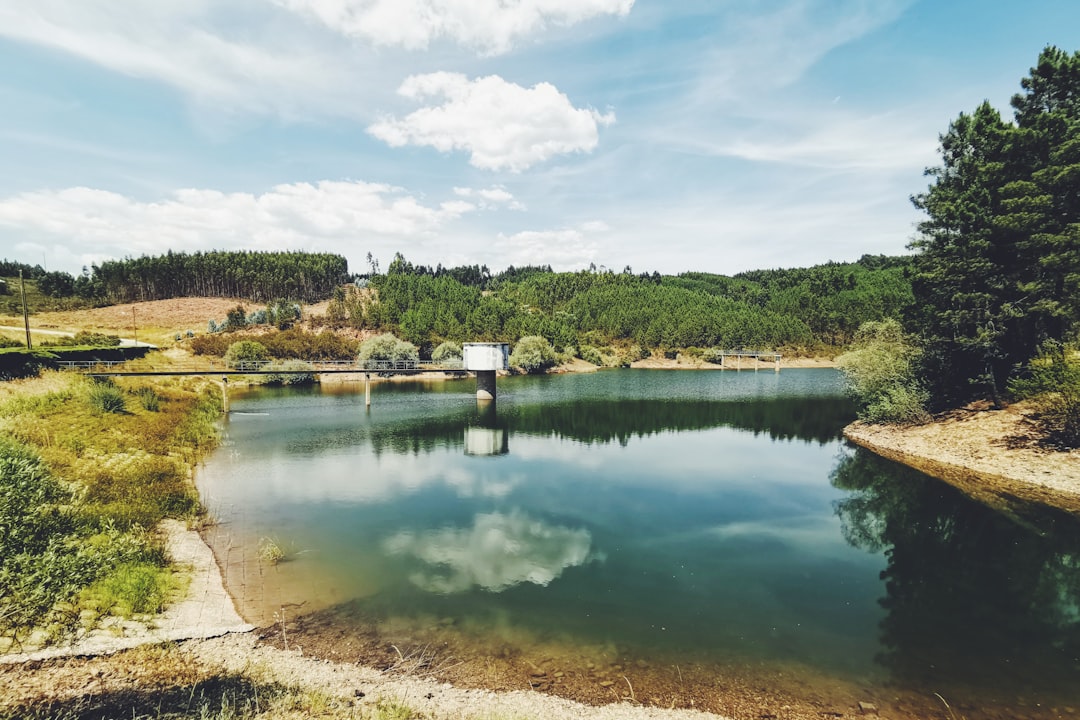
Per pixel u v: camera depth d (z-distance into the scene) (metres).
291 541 19.16
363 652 12.03
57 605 11.84
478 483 27.80
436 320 121.81
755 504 24.39
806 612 14.59
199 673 10.45
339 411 54.41
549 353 109.00
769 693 10.95
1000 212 30.52
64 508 12.14
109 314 132.50
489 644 12.60
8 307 130.50
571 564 17.69
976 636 13.41
